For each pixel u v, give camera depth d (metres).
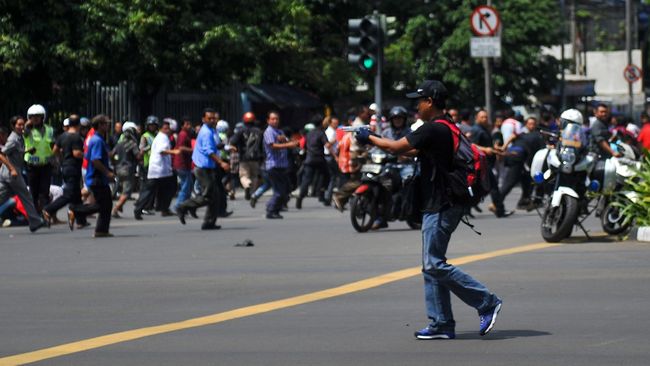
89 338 24.81
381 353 22.61
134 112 90.38
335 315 27.41
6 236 50.47
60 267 38.22
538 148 60.75
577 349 22.77
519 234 47.34
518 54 130.88
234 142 76.19
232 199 79.25
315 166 68.12
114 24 85.94
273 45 95.38
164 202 62.78
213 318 27.28
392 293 30.77
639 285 31.58
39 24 83.81
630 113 136.50
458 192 23.81
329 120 75.44
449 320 24.03
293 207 69.94
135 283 33.84
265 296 30.77
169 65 90.12
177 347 23.56
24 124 55.31
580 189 44.19
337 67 117.81
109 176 49.44
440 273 23.84
